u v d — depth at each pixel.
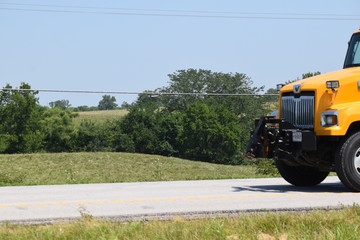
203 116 126.69
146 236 7.42
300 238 7.17
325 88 12.20
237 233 7.58
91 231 7.62
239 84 137.00
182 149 130.62
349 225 7.82
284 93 13.09
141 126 130.62
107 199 11.31
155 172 68.19
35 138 120.00
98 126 128.50
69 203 10.70
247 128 131.00
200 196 11.68
